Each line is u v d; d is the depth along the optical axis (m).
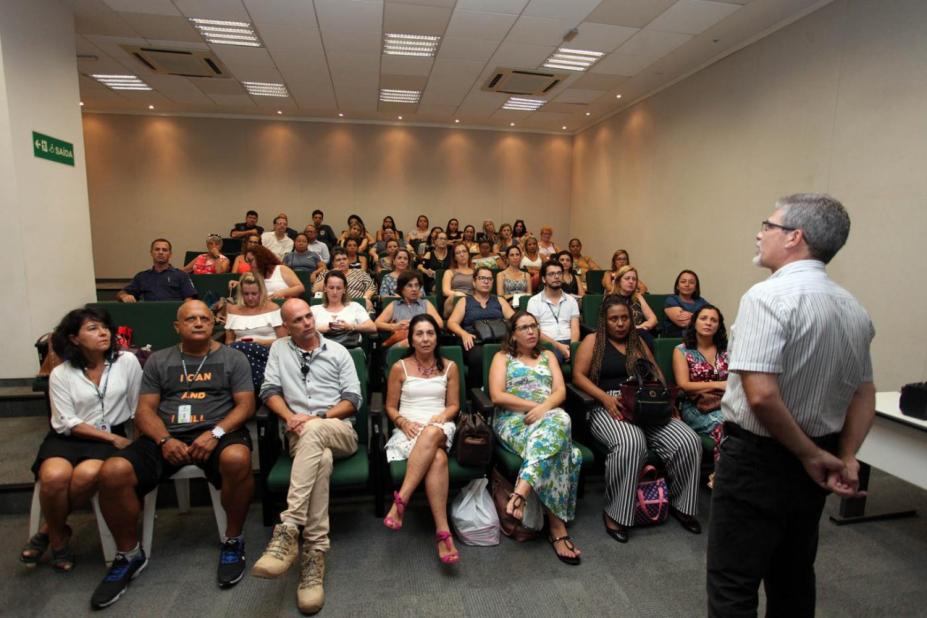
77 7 4.24
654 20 4.46
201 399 2.16
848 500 2.35
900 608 1.80
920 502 2.54
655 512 2.31
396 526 1.98
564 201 10.05
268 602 1.80
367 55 5.47
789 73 4.41
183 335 2.15
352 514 2.40
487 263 5.88
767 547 1.24
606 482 2.26
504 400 2.40
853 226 3.82
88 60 5.74
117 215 8.90
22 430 3.01
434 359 2.48
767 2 4.11
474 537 2.15
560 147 9.91
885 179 3.57
